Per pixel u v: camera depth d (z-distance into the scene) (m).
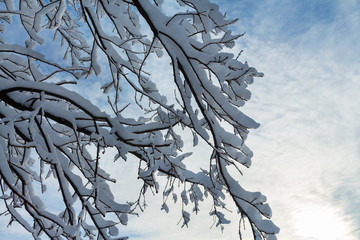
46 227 3.07
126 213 3.25
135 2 2.74
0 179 2.84
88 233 3.38
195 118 2.83
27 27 3.48
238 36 2.52
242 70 2.52
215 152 3.21
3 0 3.80
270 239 3.23
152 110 3.30
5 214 3.28
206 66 2.58
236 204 3.32
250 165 3.04
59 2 2.60
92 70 3.45
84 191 3.19
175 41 2.64
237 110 2.69
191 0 2.54
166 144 2.75
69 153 3.46
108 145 2.95
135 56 3.58
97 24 3.14
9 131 2.32
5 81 2.89
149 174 2.93
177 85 2.74
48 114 2.95
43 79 3.02
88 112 2.88
